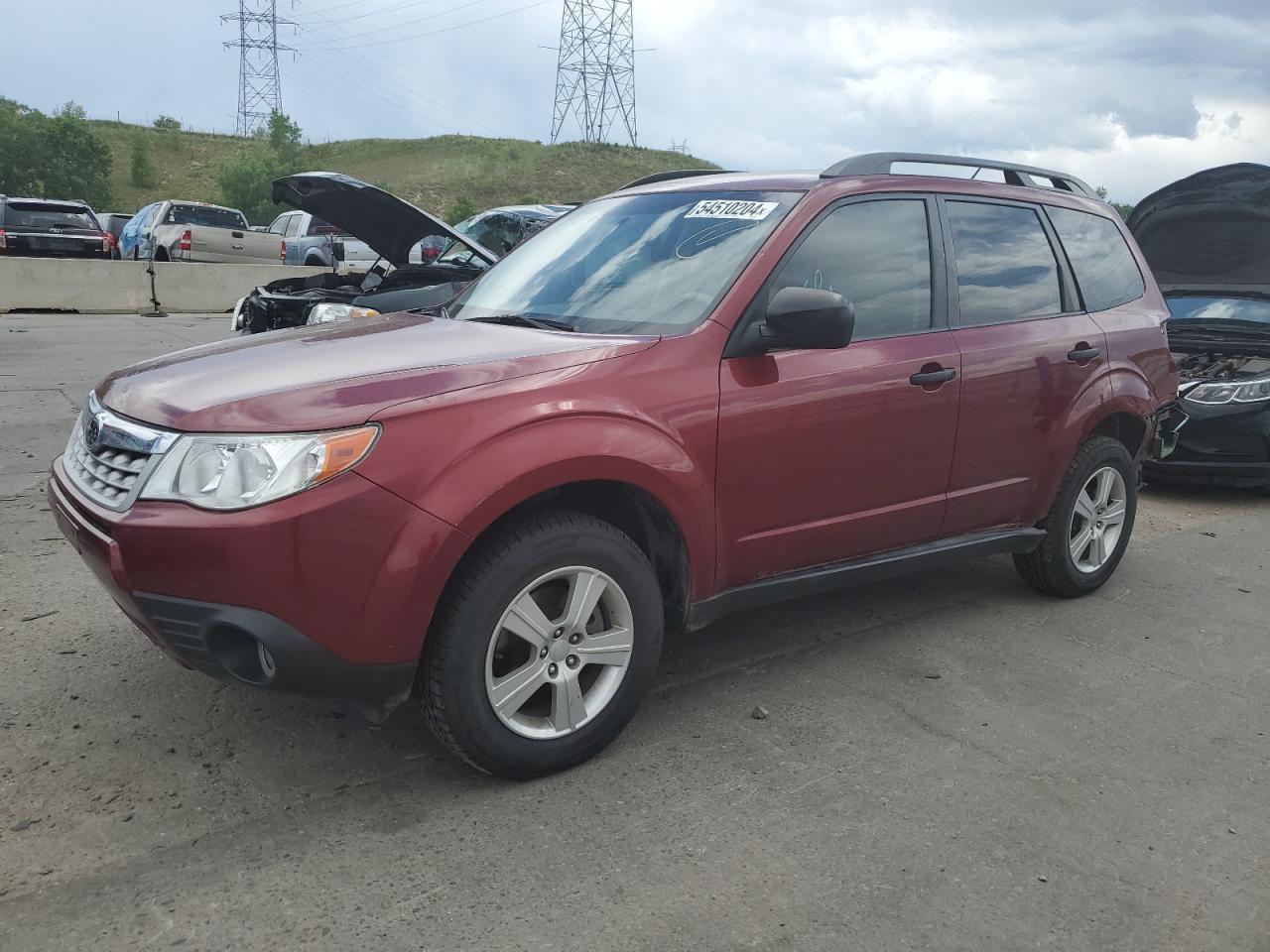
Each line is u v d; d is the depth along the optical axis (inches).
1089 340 180.7
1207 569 216.2
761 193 152.3
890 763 126.6
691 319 133.6
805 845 108.3
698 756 127.0
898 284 154.6
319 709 135.9
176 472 104.7
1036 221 181.3
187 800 113.6
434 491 106.6
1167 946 94.7
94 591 176.9
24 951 89.0
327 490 102.3
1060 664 160.2
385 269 388.8
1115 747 133.3
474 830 109.4
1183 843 111.7
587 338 130.6
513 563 112.7
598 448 116.7
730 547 134.3
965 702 145.0
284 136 3454.7
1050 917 98.0
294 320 338.0
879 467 148.3
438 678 111.1
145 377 123.7
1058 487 179.3
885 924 95.9
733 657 158.6
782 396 134.8
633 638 124.0
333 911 95.4
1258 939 96.2
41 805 111.7
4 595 173.6
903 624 175.8
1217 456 274.4
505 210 526.0
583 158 3609.7
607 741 125.0
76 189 2807.6
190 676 144.3
